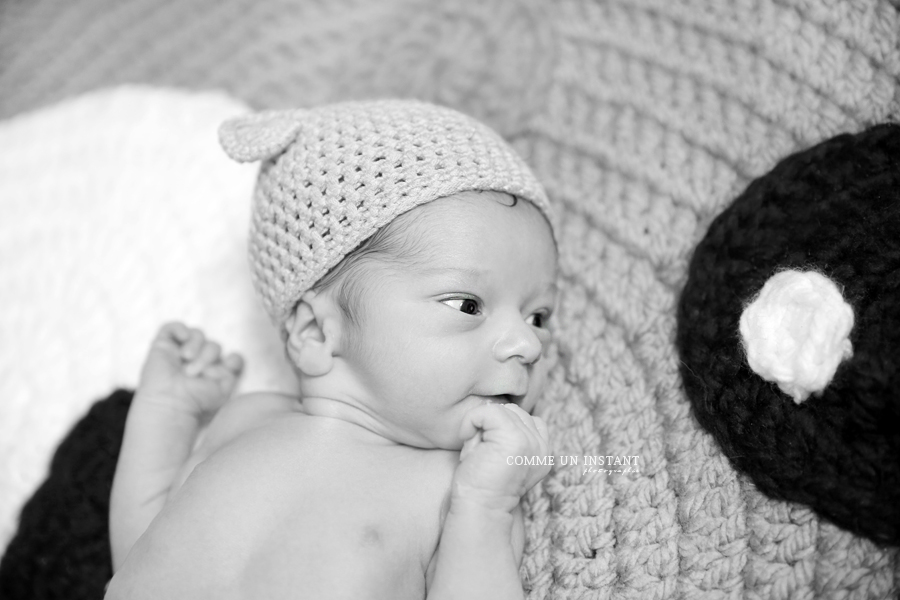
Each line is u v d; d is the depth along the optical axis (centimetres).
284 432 138
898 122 138
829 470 122
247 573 123
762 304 130
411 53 192
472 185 135
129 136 196
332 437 136
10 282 186
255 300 178
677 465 137
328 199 136
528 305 140
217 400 166
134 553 131
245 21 206
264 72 201
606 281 155
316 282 139
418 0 196
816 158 136
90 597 151
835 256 128
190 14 211
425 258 131
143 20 213
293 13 204
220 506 129
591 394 148
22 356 176
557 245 155
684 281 150
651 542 133
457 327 130
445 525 126
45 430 167
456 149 138
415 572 128
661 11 167
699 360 136
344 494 129
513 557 126
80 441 161
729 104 154
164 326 166
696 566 130
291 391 171
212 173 188
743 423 129
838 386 122
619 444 142
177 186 188
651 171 158
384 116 142
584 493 140
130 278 180
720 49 158
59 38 217
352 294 134
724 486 133
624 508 137
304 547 124
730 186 152
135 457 153
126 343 174
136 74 208
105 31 215
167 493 152
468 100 183
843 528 125
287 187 140
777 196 137
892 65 141
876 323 121
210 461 137
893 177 130
